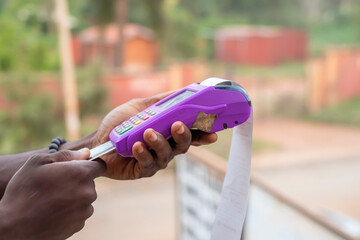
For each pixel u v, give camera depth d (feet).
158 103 2.25
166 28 40.98
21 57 38.14
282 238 5.62
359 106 41.50
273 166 24.85
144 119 2.04
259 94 42.68
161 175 21.79
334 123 37.86
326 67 41.93
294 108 41.29
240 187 2.09
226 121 2.09
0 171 2.47
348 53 42.73
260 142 30.89
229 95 2.05
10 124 26.89
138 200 18.43
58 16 27.73
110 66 47.24
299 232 5.36
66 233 1.55
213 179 7.41
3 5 53.83
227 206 2.11
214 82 2.08
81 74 30.96
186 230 8.91
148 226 15.74
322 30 75.82
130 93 34.14
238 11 81.10
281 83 44.52
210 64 63.98
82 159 1.82
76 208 1.54
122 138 1.96
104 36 42.14
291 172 23.57
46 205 1.50
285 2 78.43
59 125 28.63
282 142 31.04
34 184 1.52
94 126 30.35
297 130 35.22
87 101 30.53
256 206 6.32
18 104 27.73
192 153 8.11
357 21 74.08
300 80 43.73
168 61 51.98
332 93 42.52
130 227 15.70
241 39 64.18
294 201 5.38
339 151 28.12
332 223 4.79
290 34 64.59
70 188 1.53
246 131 2.12
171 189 19.84
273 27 77.87
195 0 74.64
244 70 60.85
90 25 57.77
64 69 27.76
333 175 22.79
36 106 27.45
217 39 67.56
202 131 2.20
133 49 49.44
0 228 1.46
